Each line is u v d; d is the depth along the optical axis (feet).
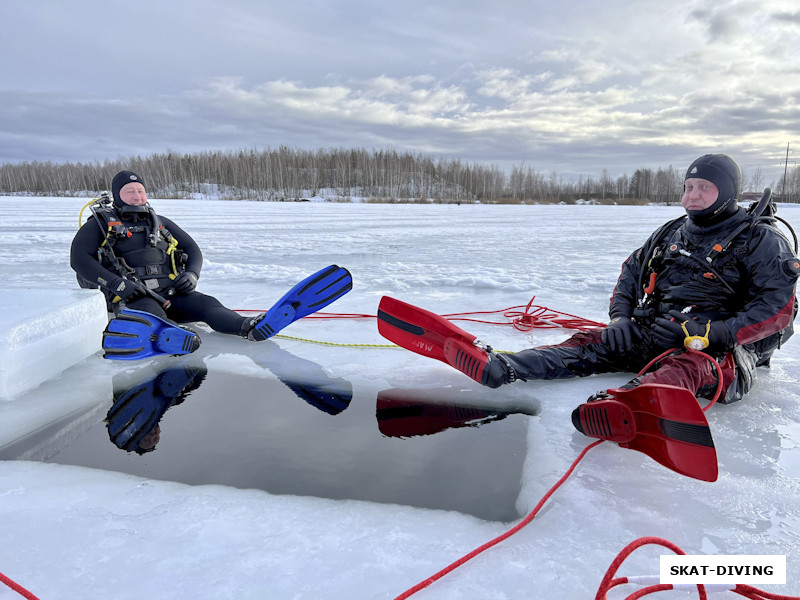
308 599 3.97
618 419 6.04
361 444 6.73
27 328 8.51
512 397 8.23
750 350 8.07
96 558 4.42
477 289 18.04
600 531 4.83
